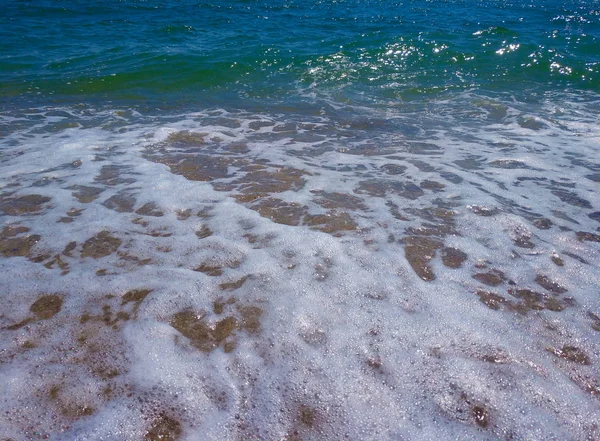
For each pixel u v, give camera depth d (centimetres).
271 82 891
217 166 506
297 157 538
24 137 591
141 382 239
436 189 455
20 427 213
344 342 266
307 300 298
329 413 226
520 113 715
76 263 330
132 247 350
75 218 389
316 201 427
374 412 227
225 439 214
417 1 1878
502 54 1022
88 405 226
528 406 230
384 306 294
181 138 597
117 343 263
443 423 221
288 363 253
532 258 345
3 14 1373
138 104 763
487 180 476
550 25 1330
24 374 240
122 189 444
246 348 262
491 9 1659
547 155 546
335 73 938
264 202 424
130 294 300
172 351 259
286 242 359
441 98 804
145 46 1103
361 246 356
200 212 404
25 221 382
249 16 1494
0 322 273
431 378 244
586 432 218
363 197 437
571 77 909
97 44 1121
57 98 787
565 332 276
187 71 934
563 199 435
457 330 276
